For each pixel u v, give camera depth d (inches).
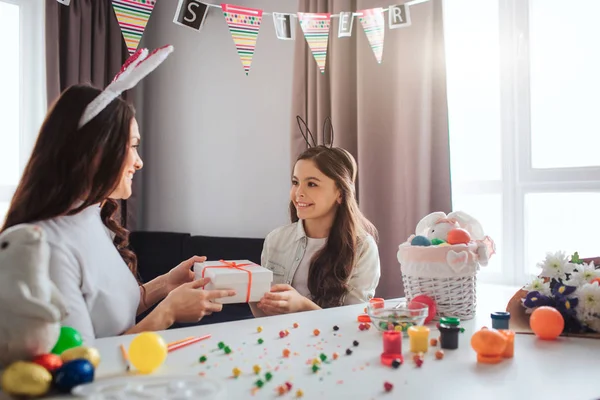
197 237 100.6
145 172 118.6
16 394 22.8
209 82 109.0
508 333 30.2
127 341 33.0
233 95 105.7
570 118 76.2
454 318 33.4
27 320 24.2
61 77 99.3
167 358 29.2
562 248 76.7
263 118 101.6
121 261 41.9
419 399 23.2
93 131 36.1
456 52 84.9
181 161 113.4
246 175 104.0
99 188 37.4
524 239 77.5
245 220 104.3
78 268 35.8
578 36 75.6
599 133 74.4
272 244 61.8
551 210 77.3
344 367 27.8
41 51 101.9
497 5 80.7
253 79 102.8
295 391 24.0
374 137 80.7
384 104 80.7
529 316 37.0
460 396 23.6
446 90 76.3
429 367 27.9
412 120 77.2
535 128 78.4
